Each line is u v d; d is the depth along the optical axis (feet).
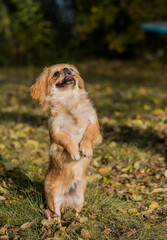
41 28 62.54
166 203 15.03
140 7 65.62
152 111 30.22
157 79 47.96
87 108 14.43
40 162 20.20
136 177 18.24
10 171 18.61
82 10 72.02
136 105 32.53
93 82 46.55
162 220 13.61
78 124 14.21
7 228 13.23
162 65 61.57
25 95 38.68
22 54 64.54
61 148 13.79
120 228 13.17
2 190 15.88
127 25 69.26
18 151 21.70
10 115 30.78
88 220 13.65
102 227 13.34
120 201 15.26
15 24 63.77
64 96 14.43
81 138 14.38
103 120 28.12
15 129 26.48
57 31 71.87
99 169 19.08
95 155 21.31
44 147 23.02
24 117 30.19
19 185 16.71
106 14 66.54
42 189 16.34
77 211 14.37
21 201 14.92
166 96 36.14
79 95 14.64
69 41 73.77
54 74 14.83
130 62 66.59
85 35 70.38
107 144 22.79
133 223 13.46
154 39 67.82
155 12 64.80
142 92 38.34
